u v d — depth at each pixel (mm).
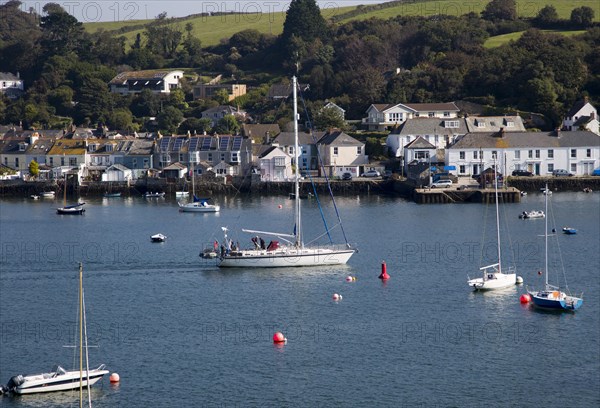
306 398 169875
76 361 186500
